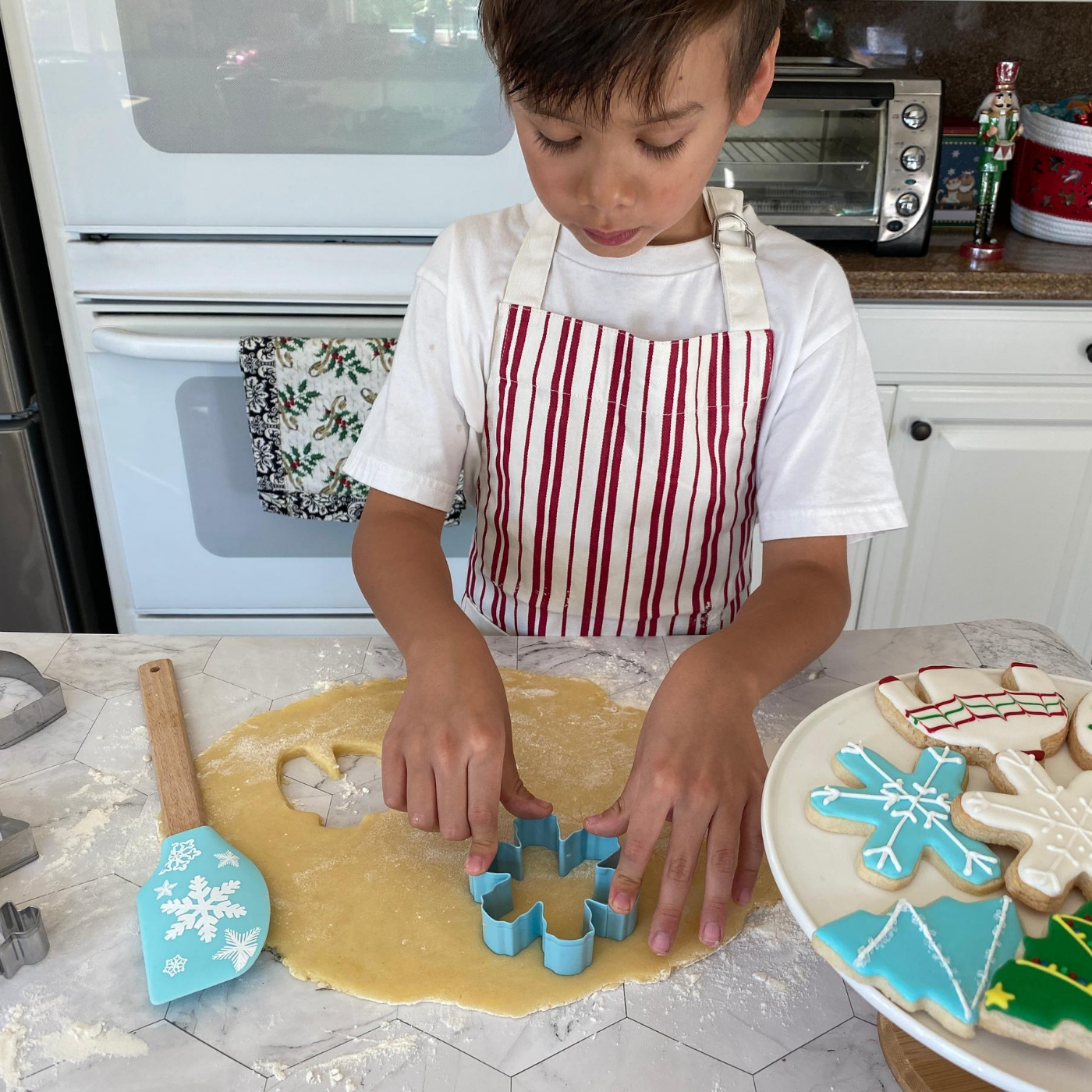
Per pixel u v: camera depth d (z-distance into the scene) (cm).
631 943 50
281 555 153
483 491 88
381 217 131
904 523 76
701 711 54
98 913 51
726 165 158
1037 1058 36
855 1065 43
